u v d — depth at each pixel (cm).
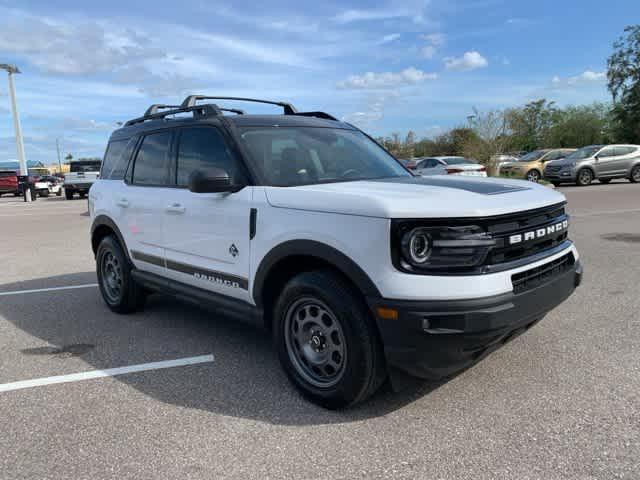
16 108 3216
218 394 345
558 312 490
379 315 278
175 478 252
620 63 4084
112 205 521
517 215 293
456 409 312
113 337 468
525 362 378
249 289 359
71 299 612
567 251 345
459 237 271
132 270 511
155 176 467
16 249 1007
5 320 530
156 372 385
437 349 271
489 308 267
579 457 258
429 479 245
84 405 334
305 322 328
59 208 2077
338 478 248
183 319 520
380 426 296
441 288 268
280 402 331
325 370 321
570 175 2128
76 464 266
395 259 275
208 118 411
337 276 305
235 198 362
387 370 291
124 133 543
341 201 297
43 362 411
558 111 6719
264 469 257
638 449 263
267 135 395
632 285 573
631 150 2200
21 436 296
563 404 314
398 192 307
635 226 1001
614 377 348
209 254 392
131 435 294
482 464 255
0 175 3192
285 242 323
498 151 2411
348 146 430
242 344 443
